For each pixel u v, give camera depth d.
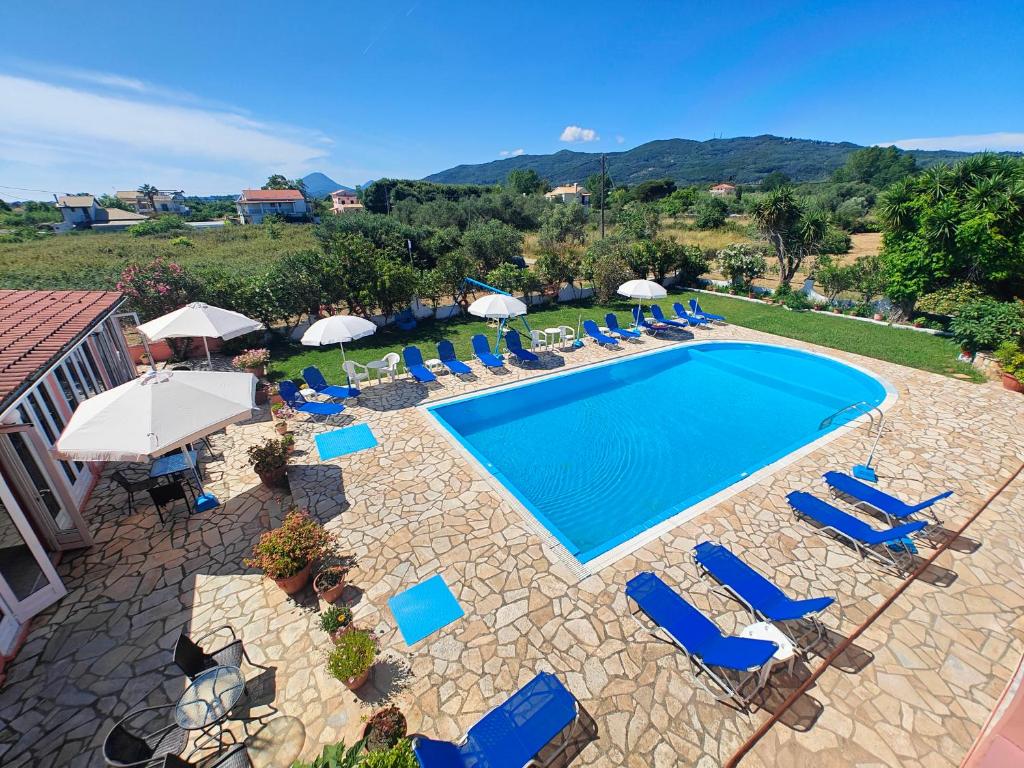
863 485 7.77
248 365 13.16
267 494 8.41
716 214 54.84
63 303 10.17
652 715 4.67
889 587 6.27
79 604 6.06
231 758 4.16
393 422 11.05
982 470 8.91
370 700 4.83
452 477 8.84
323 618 5.52
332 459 9.46
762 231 24.56
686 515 7.76
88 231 68.12
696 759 4.29
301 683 5.03
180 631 5.69
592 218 58.94
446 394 12.63
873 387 13.27
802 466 9.17
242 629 5.70
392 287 18.27
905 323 18.50
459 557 6.82
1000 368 13.02
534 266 23.69
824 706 4.72
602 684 4.97
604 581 6.38
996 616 5.78
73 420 6.51
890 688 4.90
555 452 10.87
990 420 10.88
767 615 5.36
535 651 5.35
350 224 37.00
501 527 7.46
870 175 101.12
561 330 16.73
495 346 17.00
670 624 5.30
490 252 33.22
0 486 5.31
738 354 16.80
